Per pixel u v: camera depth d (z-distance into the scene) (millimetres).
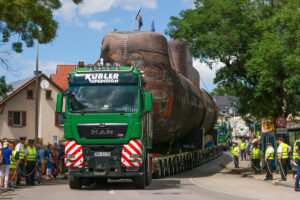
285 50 22406
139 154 13555
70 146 13711
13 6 19172
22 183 19250
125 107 13727
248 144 42906
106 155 13500
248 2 24328
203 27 25359
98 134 13562
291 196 13008
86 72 14133
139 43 20562
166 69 21031
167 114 20812
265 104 24906
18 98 44125
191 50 25750
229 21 24188
